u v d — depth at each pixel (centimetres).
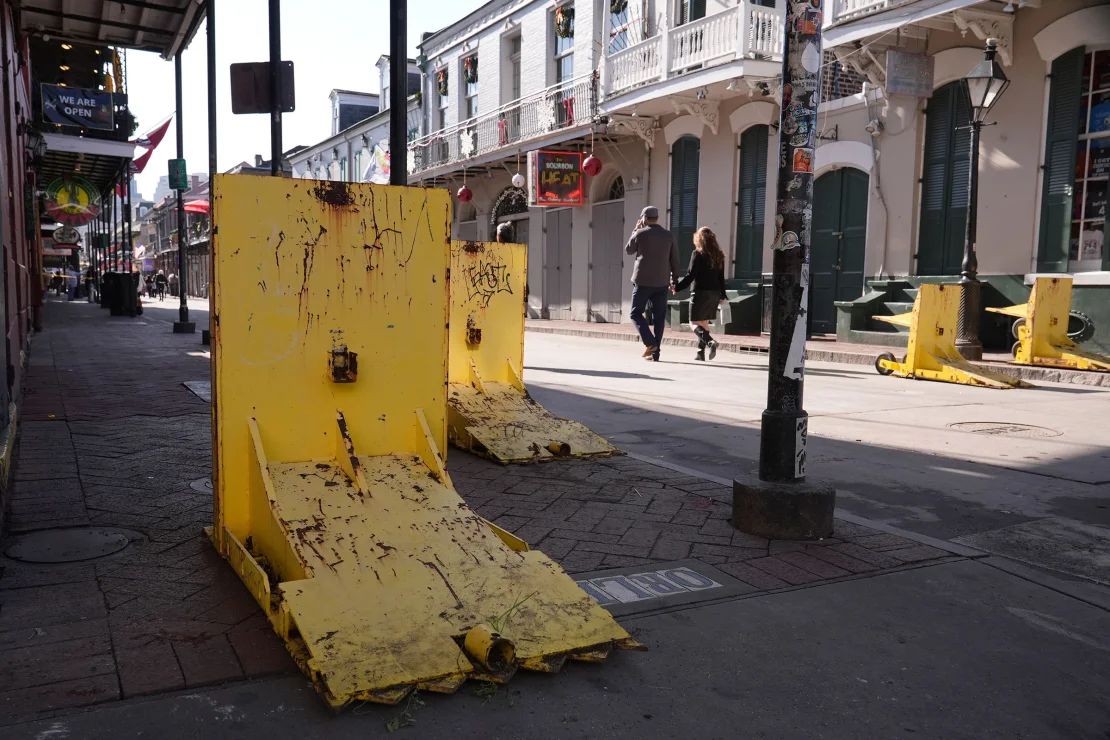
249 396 333
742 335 1573
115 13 1162
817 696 247
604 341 1616
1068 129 1151
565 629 270
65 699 235
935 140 1332
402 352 358
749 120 1648
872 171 1417
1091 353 1004
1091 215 1137
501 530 340
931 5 1159
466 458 553
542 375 1002
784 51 384
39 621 287
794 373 393
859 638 285
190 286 6400
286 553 296
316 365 341
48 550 357
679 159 1862
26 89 1378
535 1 2242
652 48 1716
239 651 265
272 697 239
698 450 593
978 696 248
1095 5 1103
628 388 891
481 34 2520
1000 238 1247
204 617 291
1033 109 1191
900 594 324
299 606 261
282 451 338
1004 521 428
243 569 317
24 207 1234
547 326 1961
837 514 430
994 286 1248
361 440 352
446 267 366
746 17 1464
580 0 2062
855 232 1480
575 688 248
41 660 258
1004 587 333
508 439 556
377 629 257
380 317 353
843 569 349
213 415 337
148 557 350
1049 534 407
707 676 257
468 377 622
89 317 2344
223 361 327
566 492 466
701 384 925
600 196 2134
